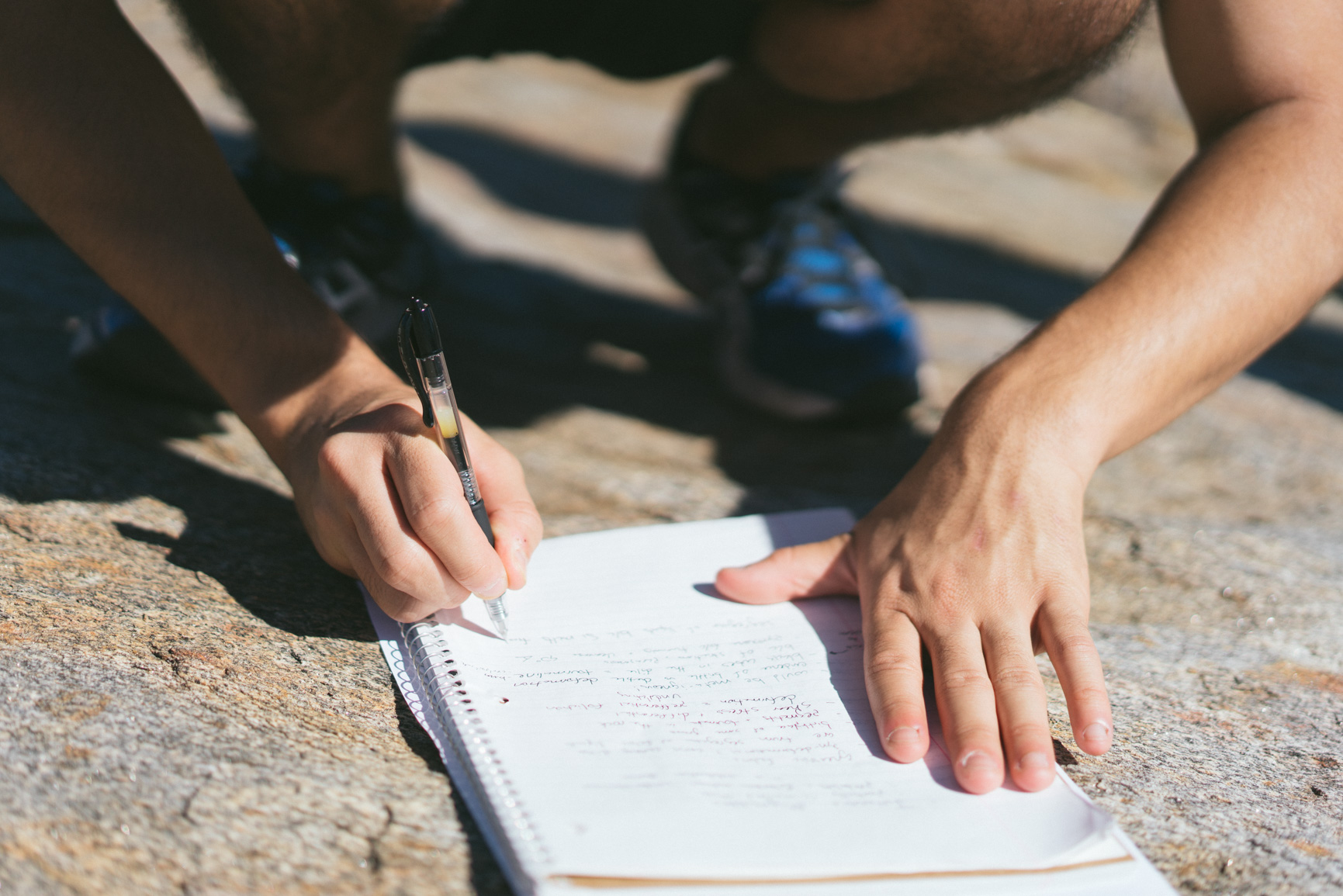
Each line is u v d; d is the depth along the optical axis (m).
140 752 0.68
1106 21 1.12
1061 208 3.50
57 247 1.90
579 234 2.71
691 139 1.87
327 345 0.95
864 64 1.36
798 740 0.75
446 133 3.28
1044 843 0.65
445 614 0.87
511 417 1.63
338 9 1.22
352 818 0.66
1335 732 0.91
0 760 0.65
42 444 1.15
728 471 1.53
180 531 1.03
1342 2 1.01
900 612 0.84
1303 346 2.46
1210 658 1.04
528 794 0.65
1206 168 1.01
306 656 0.84
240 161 1.56
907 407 1.75
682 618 0.92
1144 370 0.93
